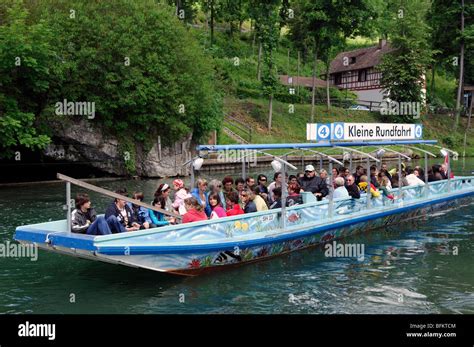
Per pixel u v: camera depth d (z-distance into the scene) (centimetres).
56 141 2758
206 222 934
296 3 5409
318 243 1205
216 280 934
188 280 932
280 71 6300
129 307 802
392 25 5209
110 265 1022
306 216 1155
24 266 1020
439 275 982
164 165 3052
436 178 1745
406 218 1527
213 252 934
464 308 812
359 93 6369
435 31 5531
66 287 892
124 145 2898
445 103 6291
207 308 801
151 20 2984
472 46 5194
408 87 5053
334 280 945
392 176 1617
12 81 2575
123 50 2762
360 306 815
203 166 3278
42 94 2711
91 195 2102
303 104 5216
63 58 2684
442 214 1653
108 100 2811
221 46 6225
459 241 1270
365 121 5025
